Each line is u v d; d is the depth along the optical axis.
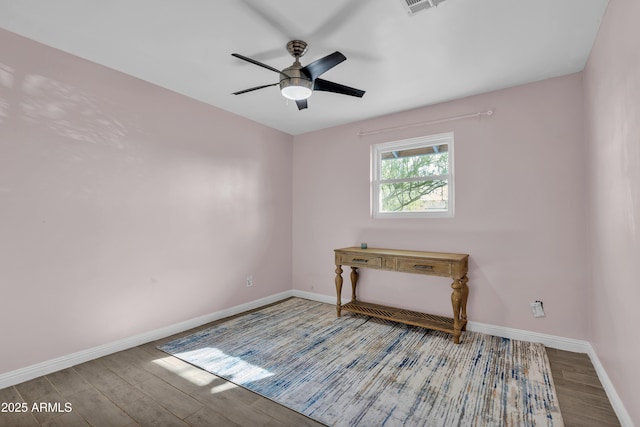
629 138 1.47
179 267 2.98
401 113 3.44
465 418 1.70
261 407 1.81
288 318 3.37
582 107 2.51
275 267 4.07
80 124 2.34
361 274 3.67
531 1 1.71
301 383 2.06
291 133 4.30
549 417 1.69
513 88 2.80
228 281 3.46
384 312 3.22
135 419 1.70
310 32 2.01
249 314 3.52
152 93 2.78
